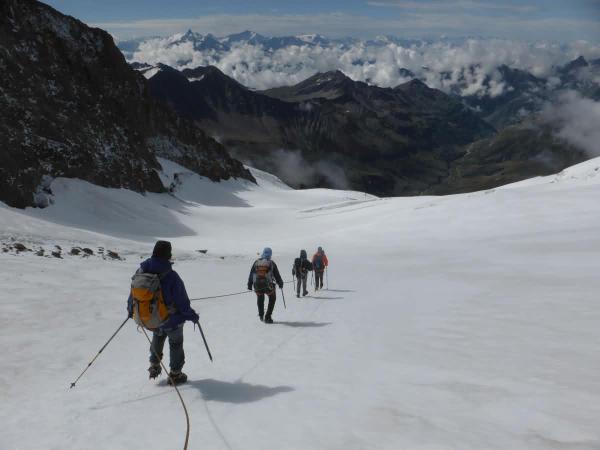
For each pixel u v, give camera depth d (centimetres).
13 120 7625
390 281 2325
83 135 9412
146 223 7850
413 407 546
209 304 1722
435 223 5559
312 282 2416
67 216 6894
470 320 1157
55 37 11081
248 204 15988
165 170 15112
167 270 680
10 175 6462
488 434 453
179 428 518
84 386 716
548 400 540
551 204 5216
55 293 1588
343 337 1048
